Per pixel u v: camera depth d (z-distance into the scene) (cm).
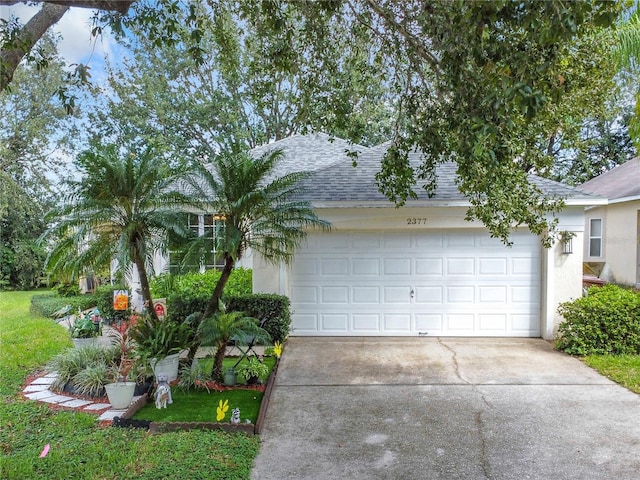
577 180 2019
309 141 1430
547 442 476
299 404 587
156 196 634
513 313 918
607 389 627
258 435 495
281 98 1482
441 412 557
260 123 2350
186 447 455
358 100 625
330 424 526
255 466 430
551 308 895
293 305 942
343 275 936
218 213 657
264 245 675
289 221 671
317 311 941
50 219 642
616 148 2041
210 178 648
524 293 916
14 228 2067
